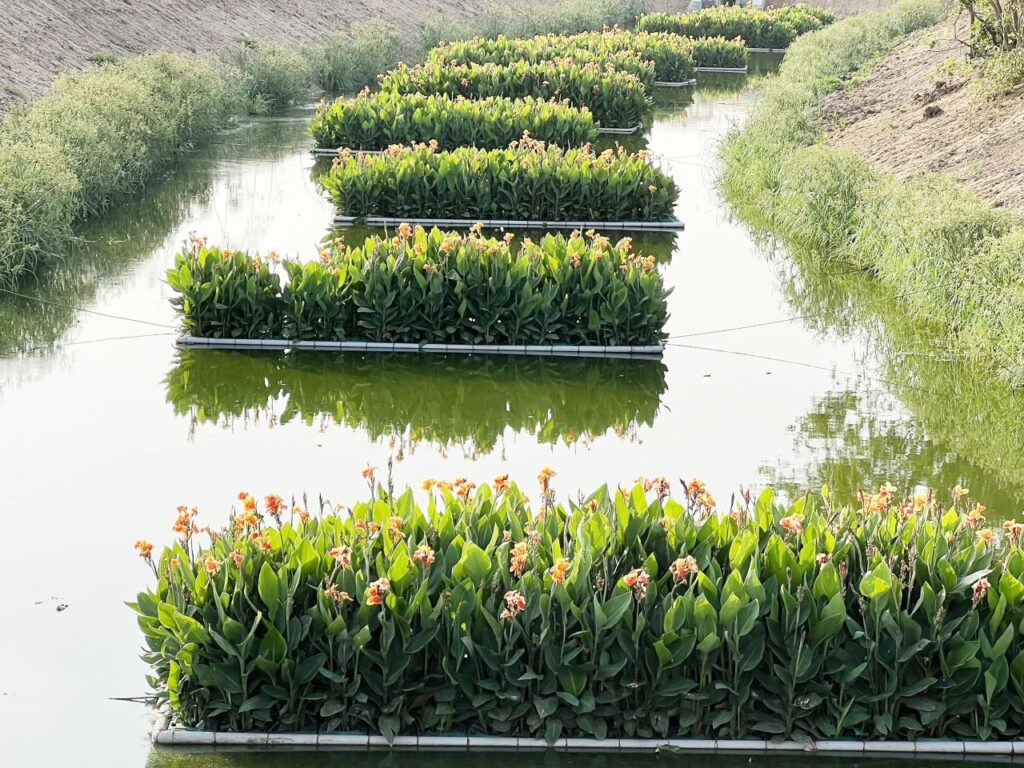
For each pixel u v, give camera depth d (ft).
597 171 52.47
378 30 96.12
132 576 23.31
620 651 18.17
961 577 18.83
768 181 57.06
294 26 98.43
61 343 36.45
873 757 18.16
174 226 50.98
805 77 79.66
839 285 44.27
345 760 17.90
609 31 123.44
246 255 36.96
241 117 76.59
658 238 51.39
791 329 39.24
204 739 18.17
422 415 32.04
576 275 36.52
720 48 110.22
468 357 35.91
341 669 18.13
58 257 44.73
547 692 18.21
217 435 30.19
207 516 25.67
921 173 52.37
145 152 57.62
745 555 18.70
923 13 98.02
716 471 28.43
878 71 80.07
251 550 18.48
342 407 32.45
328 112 66.39
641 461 29.01
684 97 93.56
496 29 115.96
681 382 34.42
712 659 18.11
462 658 18.22
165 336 37.24
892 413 32.09
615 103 76.54
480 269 36.09
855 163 50.29
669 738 18.29
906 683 18.34
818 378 34.76
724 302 42.24
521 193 52.42
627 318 36.27
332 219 52.31
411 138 65.82
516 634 17.99
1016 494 27.30
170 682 18.02
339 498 26.58
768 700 18.35
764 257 48.42
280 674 18.10
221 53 82.84
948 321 38.83
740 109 87.71
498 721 18.34
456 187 52.13
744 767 17.88
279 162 64.08
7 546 24.22
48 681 20.08
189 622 17.67
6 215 42.29
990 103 56.18
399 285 35.99
